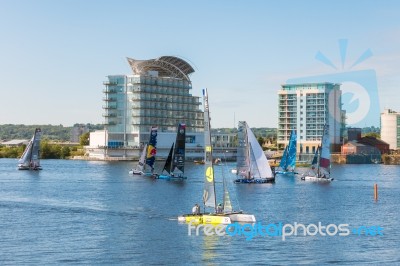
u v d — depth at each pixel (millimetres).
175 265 70562
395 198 144875
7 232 88812
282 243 82000
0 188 161375
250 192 153500
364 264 71875
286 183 187500
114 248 78250
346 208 122000
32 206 119312
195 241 82438
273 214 110250
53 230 90625
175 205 122312
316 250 78375
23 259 72312
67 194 145125
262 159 185125
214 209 102375
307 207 122500
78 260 72250
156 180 194500
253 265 70812
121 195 143250
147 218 102438
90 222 98188
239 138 184500
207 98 93750
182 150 197375
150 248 78438
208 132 95188
